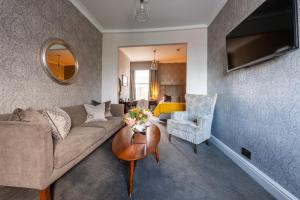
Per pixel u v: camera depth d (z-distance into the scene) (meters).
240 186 1.42
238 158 1.83
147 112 1.77
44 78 1.96
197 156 2.09
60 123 1.55
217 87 2.65
